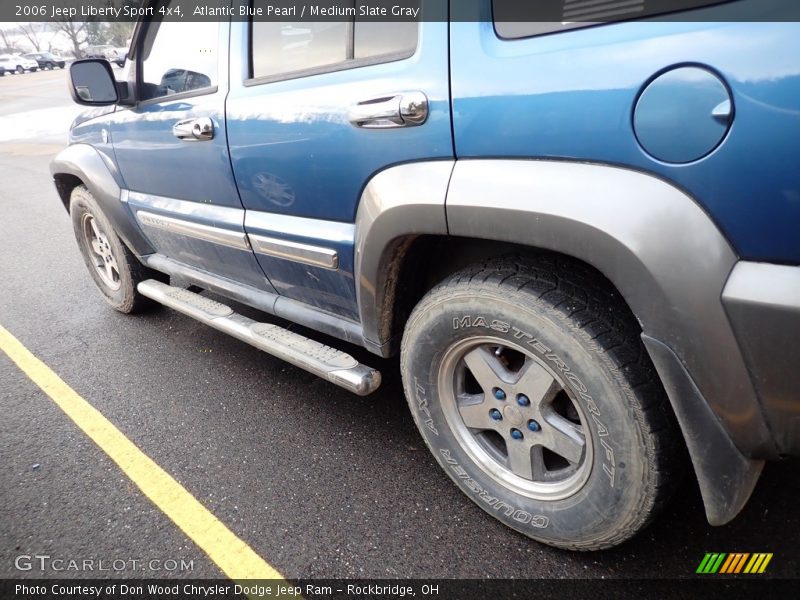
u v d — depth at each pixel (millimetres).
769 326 1091
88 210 3369
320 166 1821
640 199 1169
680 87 1080
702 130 1069
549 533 1661
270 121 1934
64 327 3604
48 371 3057
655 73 1107
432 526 1868
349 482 2090
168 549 1881
